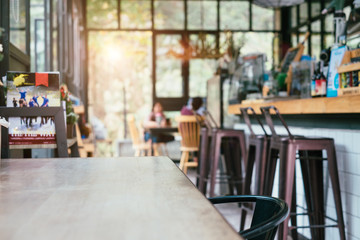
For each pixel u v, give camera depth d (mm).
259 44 9258
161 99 9188
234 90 5223
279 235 2758
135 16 9125
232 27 9266
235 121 5582
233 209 4754
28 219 742
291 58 4457
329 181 3193
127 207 828
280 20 9305
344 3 4672
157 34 9172
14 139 2350
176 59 9211
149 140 7625
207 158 4793
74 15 7047
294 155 2820
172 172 1354
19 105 2361
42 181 1178
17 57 3098
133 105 9234
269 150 3299
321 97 3090
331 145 2832
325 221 3244
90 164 1585
